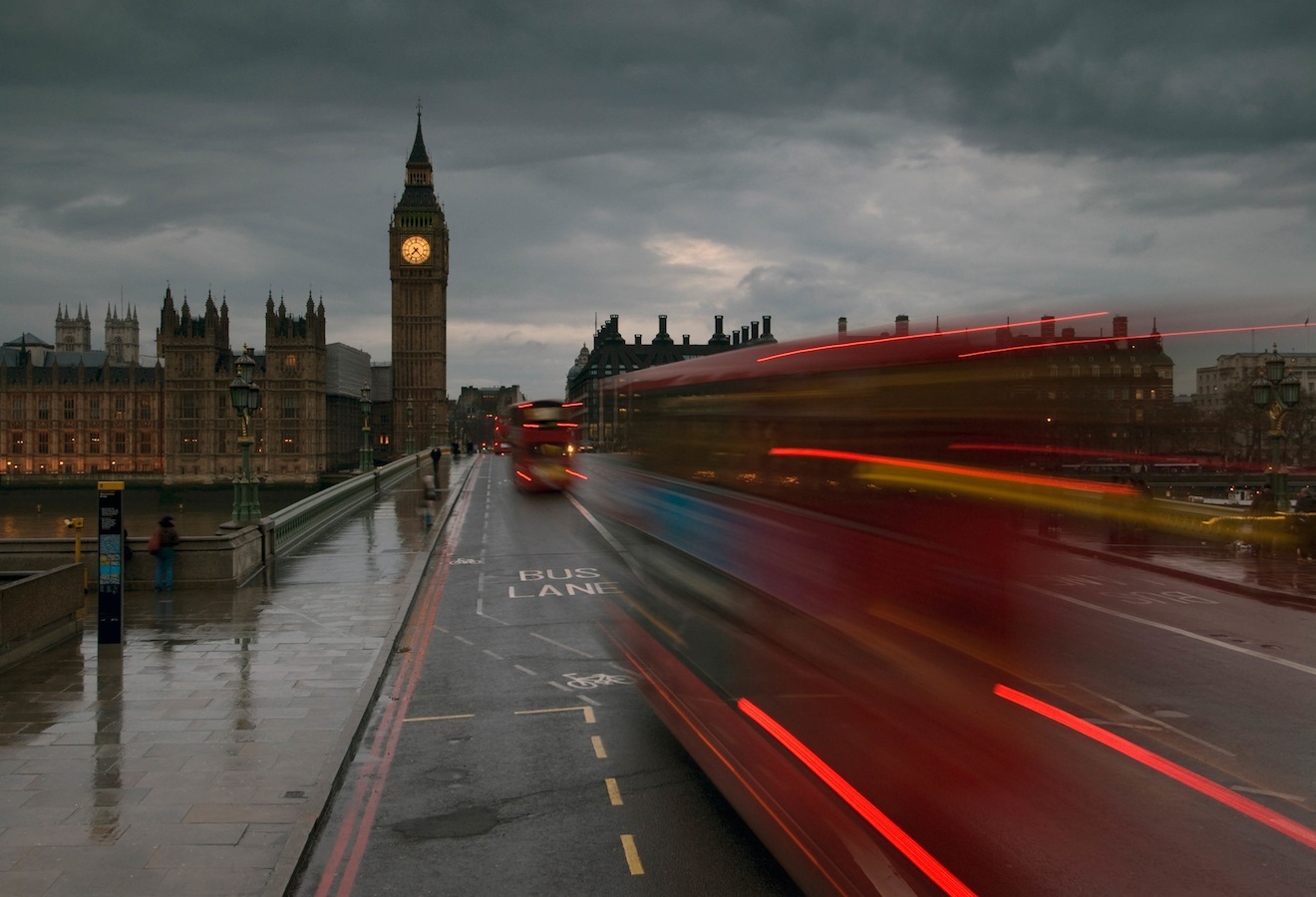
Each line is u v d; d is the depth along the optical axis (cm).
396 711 1476
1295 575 2452
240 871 910
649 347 19925
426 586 2586
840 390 1205
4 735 1307
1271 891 827
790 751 1135
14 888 873
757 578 1392
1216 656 1659
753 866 932
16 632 1689
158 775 1156
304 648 1825
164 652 1795
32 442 18712
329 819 1068
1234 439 6178
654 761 1232
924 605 1092
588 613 2195
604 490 4812
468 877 925
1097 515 3266
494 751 1280
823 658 1206
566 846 986
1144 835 934
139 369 19025
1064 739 1202
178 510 17362
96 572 2448
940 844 913
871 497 1152
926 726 1076
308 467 17900
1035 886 834
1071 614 2014
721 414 1588
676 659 1619
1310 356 5406
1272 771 1109
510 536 3603
